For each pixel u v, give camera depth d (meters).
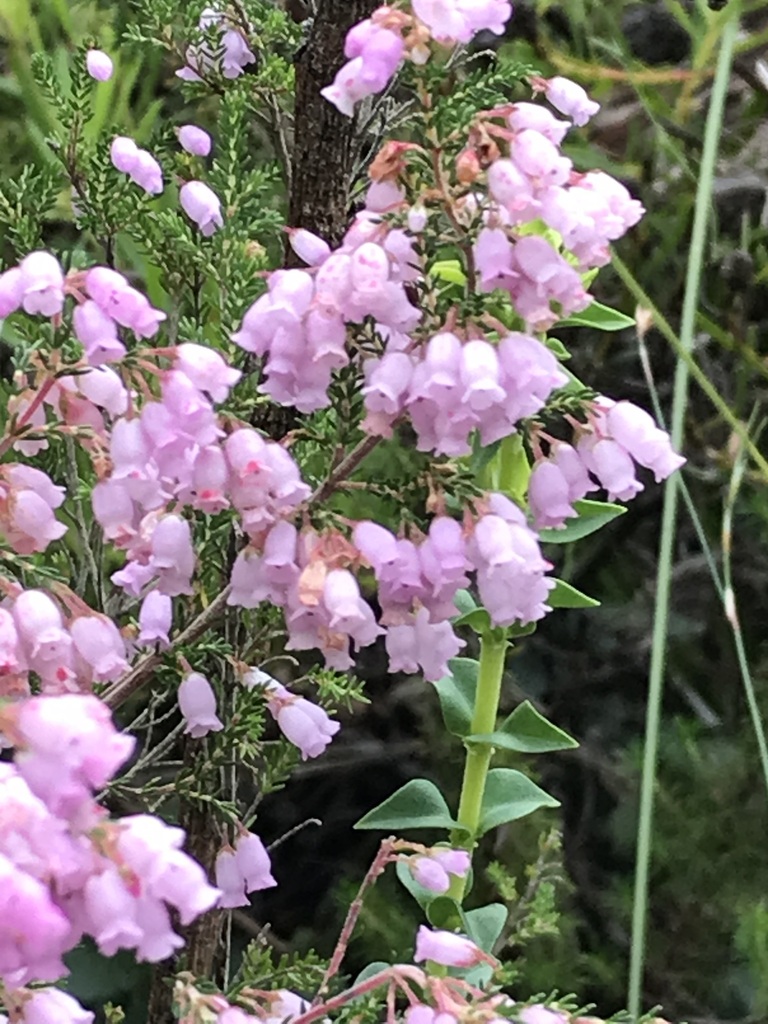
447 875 0.15
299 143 0.17
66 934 0.09
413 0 0.12
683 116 0.28
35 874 0.09
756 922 0.28
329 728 0.16
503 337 0.13
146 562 0.14
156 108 0.25
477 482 0.17
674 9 0.25
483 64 0.29
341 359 0.13
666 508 0.15
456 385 0.13
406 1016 0.13
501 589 0.14
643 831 0.14
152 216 0.18
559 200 0.12
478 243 0.13
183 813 0.18
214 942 0.18
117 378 0.13
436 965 0.16
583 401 0.14
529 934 0.20
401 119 0.18
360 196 0.18
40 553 0.17
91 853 0.09
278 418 0.17
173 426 0.13
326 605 0.13
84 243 0.26
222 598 0.16
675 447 0.15
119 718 0.26
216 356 0.13
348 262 0.13
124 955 0.29
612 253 0.15
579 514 0.18
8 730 0.09
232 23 0.18
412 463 0.26
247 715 0.16
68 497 0.18
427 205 0.13
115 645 0.13
